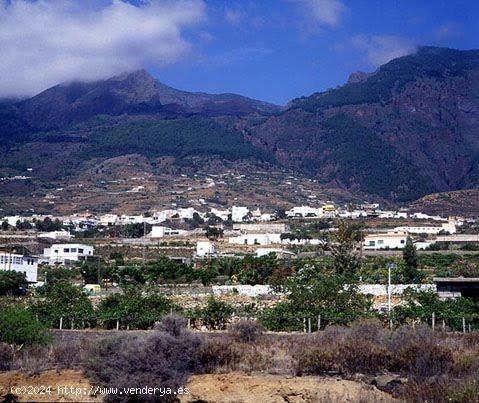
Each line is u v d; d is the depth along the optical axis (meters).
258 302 56.62
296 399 24.33
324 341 30.92
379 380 25.64
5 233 166.62
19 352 29.64
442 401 22.52
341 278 55.72
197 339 27.58
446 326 42.56
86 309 46.19
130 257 128.75
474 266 90.44
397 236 130.88
